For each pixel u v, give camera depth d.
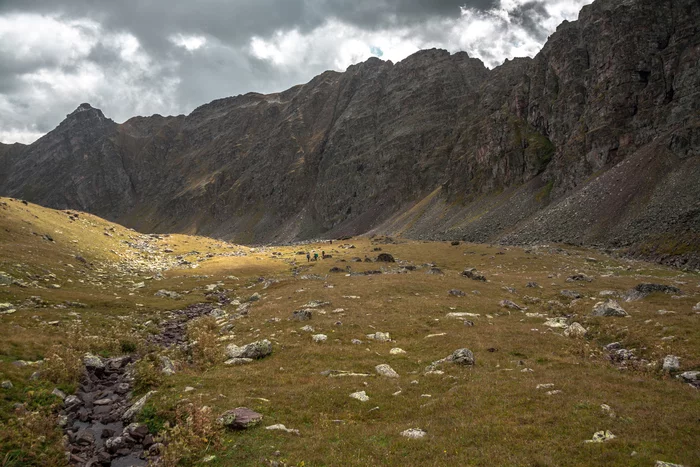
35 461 15.01
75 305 45.44
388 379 23.08
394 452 14.28
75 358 25.72
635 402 17.12
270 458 14.22
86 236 102.94
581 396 18.05
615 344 28.06
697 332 25.88
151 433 17.36
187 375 24.09
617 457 12.51
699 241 85.25
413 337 33.03
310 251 140.25
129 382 24.02
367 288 54.78
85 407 20.78
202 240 163.25
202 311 54.31
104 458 15.62
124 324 39.97
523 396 18.56
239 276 89.44
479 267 89.50
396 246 139.12
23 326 31.91
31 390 20.25
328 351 28.70
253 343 29.42
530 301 49.28
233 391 20.88
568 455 13.00
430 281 60.34
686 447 12.88
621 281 61.97
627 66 182.50
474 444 14.46
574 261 89.88
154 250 123.88
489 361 25.23
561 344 29.06
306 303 46.19
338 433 16.12
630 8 192.50
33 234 82.00
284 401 19.48
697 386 19.70
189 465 14.49
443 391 20.73
